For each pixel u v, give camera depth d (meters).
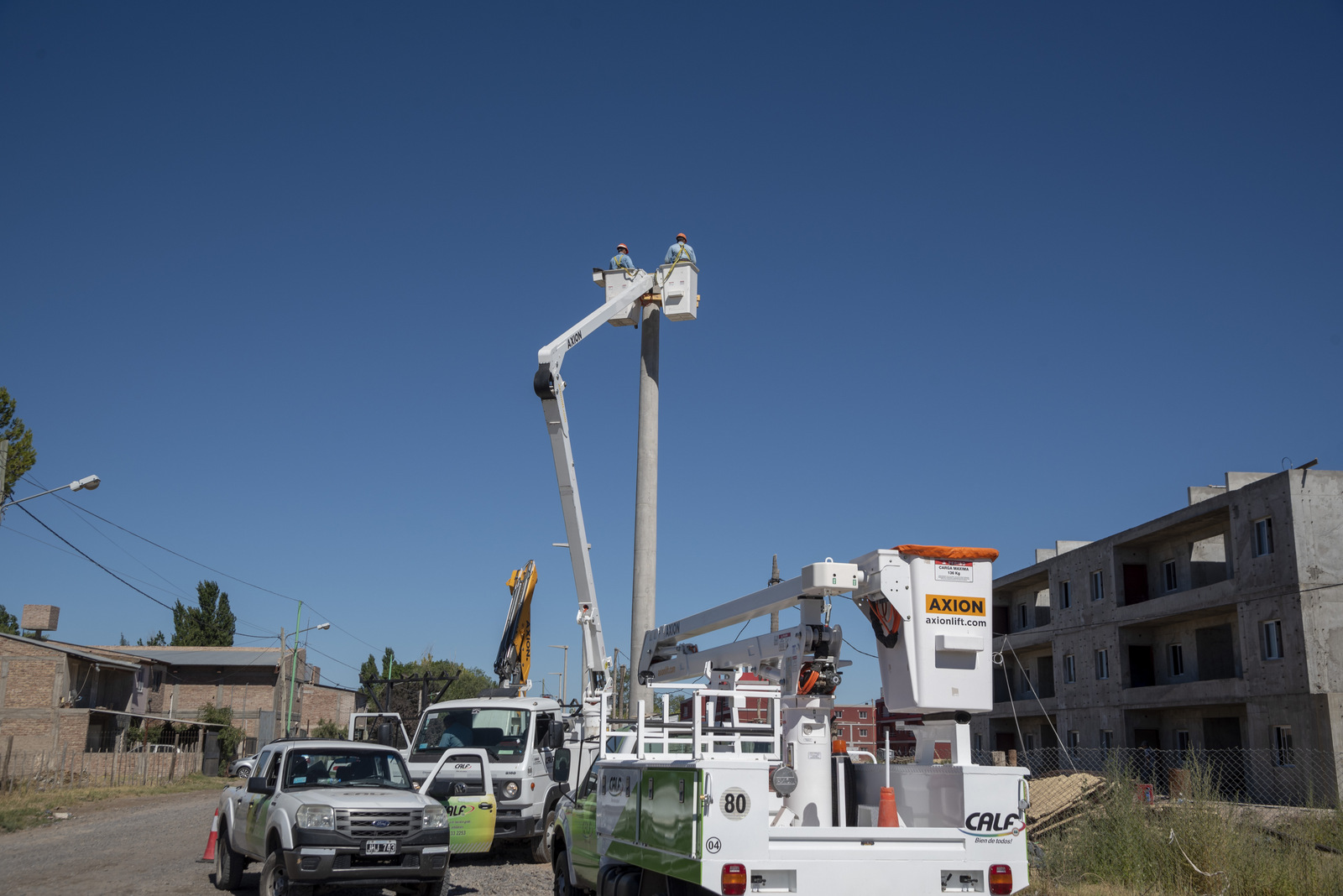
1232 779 30.58
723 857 7.02
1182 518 33.41
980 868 7.37
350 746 12.73
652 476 20.42
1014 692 48.25
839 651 8.73
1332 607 27.47
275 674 65.00
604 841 9.45
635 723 10.01
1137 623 36.03
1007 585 47.25
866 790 8.62
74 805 30.56
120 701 54.56
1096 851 13.39
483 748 16.31
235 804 13.28
